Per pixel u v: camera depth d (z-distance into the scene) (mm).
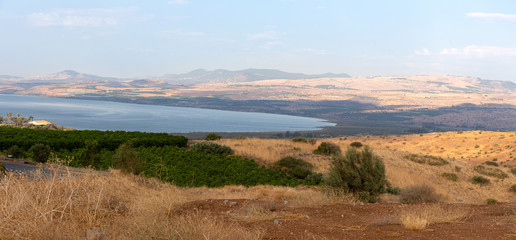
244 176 23859
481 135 101938
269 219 7977
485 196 32094
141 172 17766
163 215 7770
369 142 113250
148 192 10961
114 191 9055
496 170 45750
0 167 11586
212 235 5668
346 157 14664
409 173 36406
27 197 6008
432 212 8508
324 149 37688
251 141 40844
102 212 7000
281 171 27375
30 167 19406
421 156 47781
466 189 34938
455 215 8289
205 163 26297
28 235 5074
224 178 22812
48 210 5984
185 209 9195
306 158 33188
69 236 5387
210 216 7883
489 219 8141
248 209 8812
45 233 5215
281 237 6184
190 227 6016
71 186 6941
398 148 100500
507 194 34312
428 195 13688
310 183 25156
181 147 32688
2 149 25984
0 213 5375
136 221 6633
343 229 6949
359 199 13930
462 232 6512
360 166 14570
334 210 9695
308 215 8820
